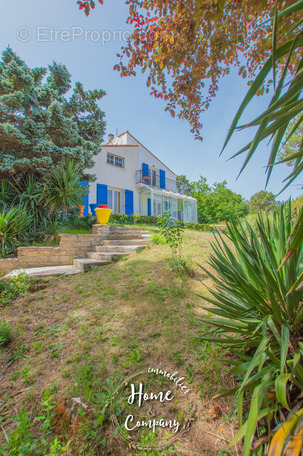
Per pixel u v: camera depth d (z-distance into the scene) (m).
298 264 1.43
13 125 5.31
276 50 0.65
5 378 1.65
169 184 16.61
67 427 1.22
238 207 21.95
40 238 5.37
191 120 3.26
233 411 1.29
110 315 2.38
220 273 1.66
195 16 1.90
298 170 0.67
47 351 1.92
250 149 0.72
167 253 4.44
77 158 6.27
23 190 5.79
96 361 1.75
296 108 0.67
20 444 1.06
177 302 2.56
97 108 7.50
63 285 3.30
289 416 1.00
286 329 1.06
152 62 2.59
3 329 2.08
